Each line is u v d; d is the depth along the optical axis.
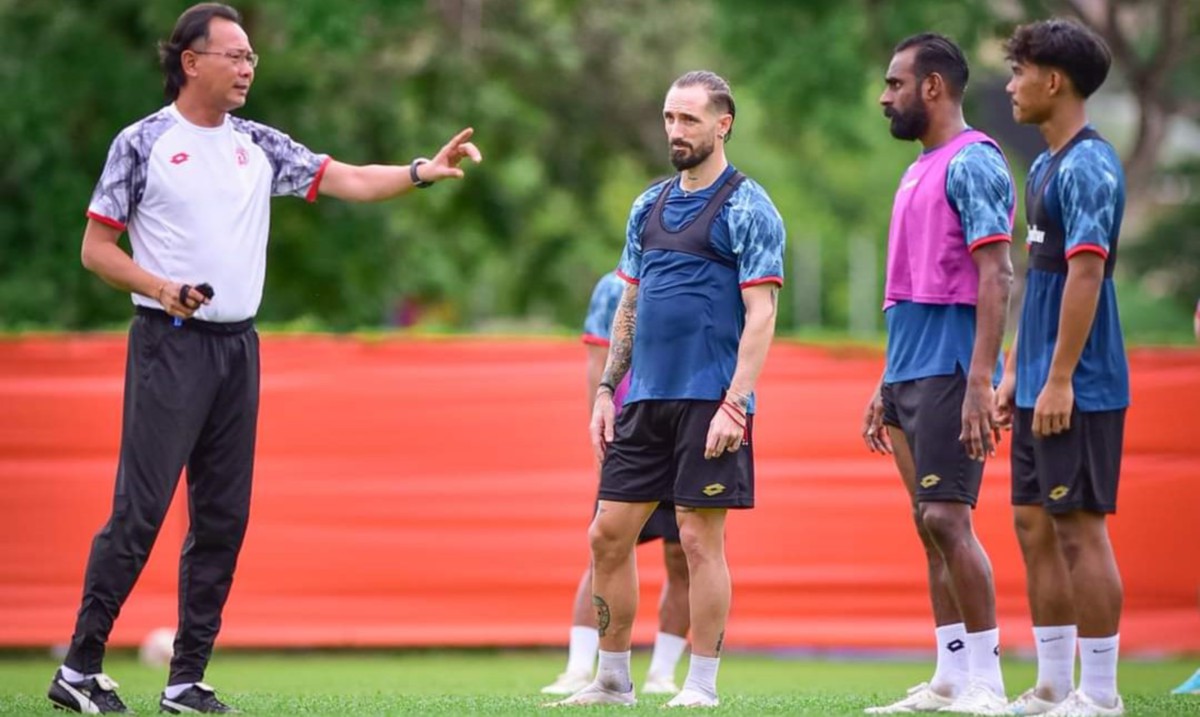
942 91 23.06
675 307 22.62
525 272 95.31
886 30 70.50
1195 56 92.56
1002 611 40.75
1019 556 40.66
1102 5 82.75
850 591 41.09
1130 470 40.66
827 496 41.19
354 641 40.69
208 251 22.09
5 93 69.25
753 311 22.31
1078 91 22.11
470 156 23.58
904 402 22.94
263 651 43.19
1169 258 114.94
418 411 41.03
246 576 40.53
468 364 41.12
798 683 35.97
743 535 41.22
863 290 161.12
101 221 21.83
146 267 22.11
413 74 81.19
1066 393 21.42
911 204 23.00
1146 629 40.59
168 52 22.23
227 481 22.62
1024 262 78.50
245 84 22.30
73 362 40.16
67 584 40.03
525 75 85.38
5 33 71.88
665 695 28.61
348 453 40.88
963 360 22.53
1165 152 120.00
